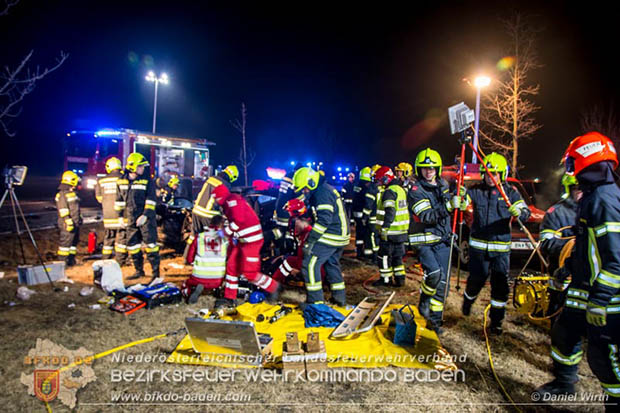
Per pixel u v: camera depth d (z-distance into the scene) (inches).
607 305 108.2
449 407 126.5
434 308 176.1
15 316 183.2
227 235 205.0
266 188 376.5
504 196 168.1
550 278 173.2
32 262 285.9
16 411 120.3
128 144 482.6
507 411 125.8
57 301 205.3
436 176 180.7
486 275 181.3
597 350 111.9
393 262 250.2
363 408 125.0
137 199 244.4
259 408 124.2
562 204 163.8
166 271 280.5
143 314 192.7
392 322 176.6
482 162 168.2
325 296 234.5
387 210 233.1
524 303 192.1
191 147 552.1
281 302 215.0
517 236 282.2
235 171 260.7
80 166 514.3
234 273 203.0
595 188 112.7
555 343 129.0
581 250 117.4
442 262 174.1
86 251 333.1
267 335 161.0
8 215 390.3
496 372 147.9
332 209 188.7
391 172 287.4
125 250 253.8
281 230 269.7
